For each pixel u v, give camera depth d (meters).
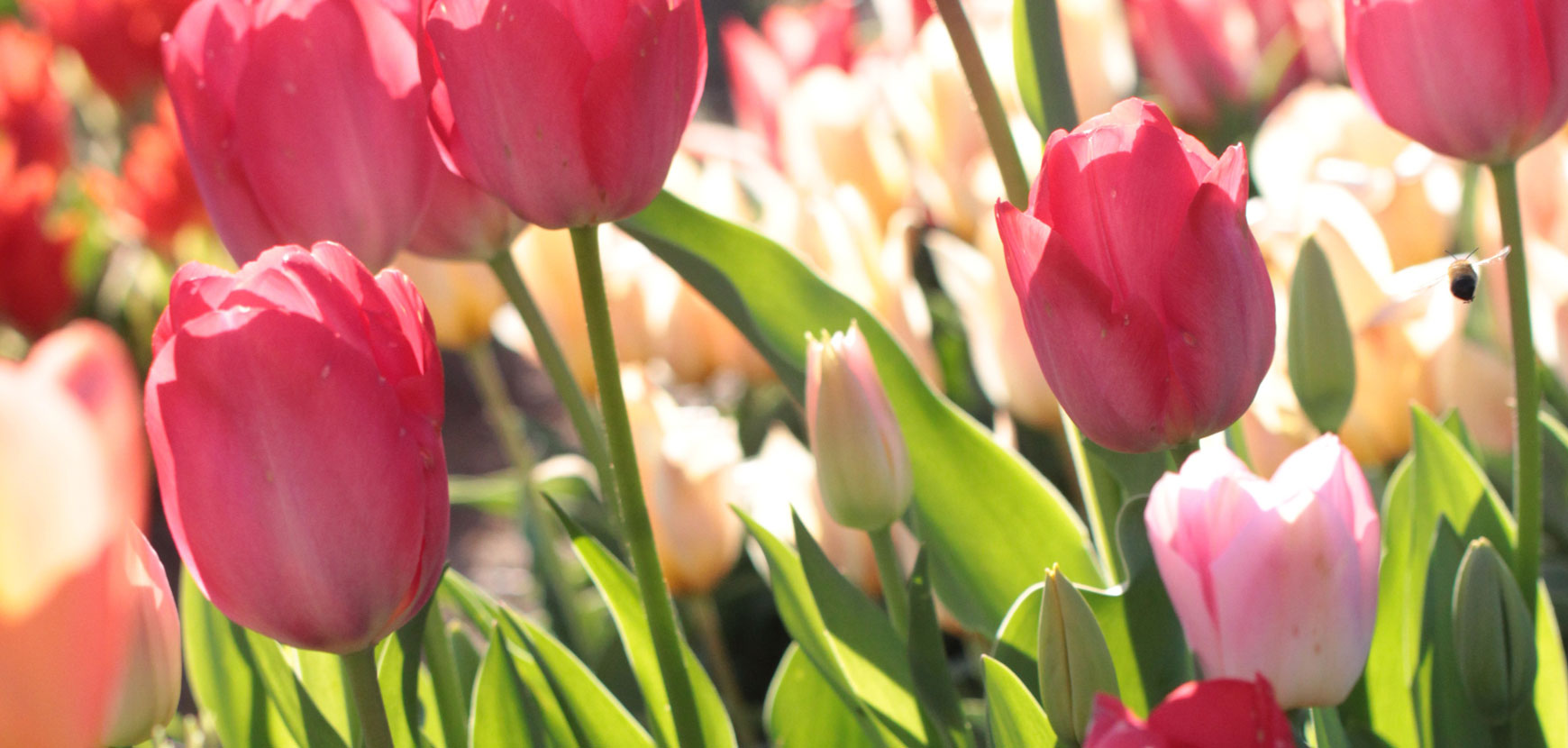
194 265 0.71
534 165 0.74
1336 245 0.92
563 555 1.58
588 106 0.74
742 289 0.87
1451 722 0.82
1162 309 0.74
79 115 2.92
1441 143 0.79
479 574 2.17
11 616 0.64
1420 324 0.94
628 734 0.82
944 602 0.87
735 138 1.72
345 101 0.80
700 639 1.31
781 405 1.47
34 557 0.63
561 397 0.85
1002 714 0.75
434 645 0.82
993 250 0.96
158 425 0.70
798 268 0.87
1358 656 0.73
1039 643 0.74
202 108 0.80
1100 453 0.81
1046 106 0.82
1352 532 0.72
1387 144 1.09
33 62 2.08
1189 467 0.73
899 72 1.62
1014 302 0.96
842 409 0.81
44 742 0.65
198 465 0.70
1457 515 0.84
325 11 0.79
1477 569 0.78
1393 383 0.94
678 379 1.24
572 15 0.74
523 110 0.74
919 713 0.83
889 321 1.00
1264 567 0.72
